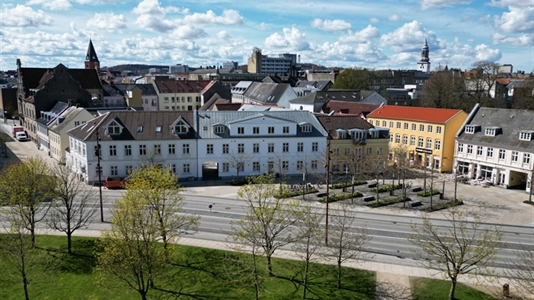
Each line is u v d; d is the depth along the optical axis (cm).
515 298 3444
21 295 3597
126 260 3216
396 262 4166
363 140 7888
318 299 3491
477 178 7575
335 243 3944
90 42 16588
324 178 7431
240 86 16275
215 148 7369
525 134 6894
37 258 4056
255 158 7544
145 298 3347
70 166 7488
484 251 3594
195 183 7194
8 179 4553
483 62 12488
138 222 3447
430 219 5500
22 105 11962
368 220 5403
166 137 7162
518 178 7206
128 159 7069
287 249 4416
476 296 3516
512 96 14112
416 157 8838
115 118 7194
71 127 8431
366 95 12219
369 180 7425
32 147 10431
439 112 8544
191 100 15875
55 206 4481
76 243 4553
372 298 3506
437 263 4006
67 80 10606
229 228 5047
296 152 7675
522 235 4962
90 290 3675
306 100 11700
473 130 7731
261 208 3938
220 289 3666
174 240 4562
